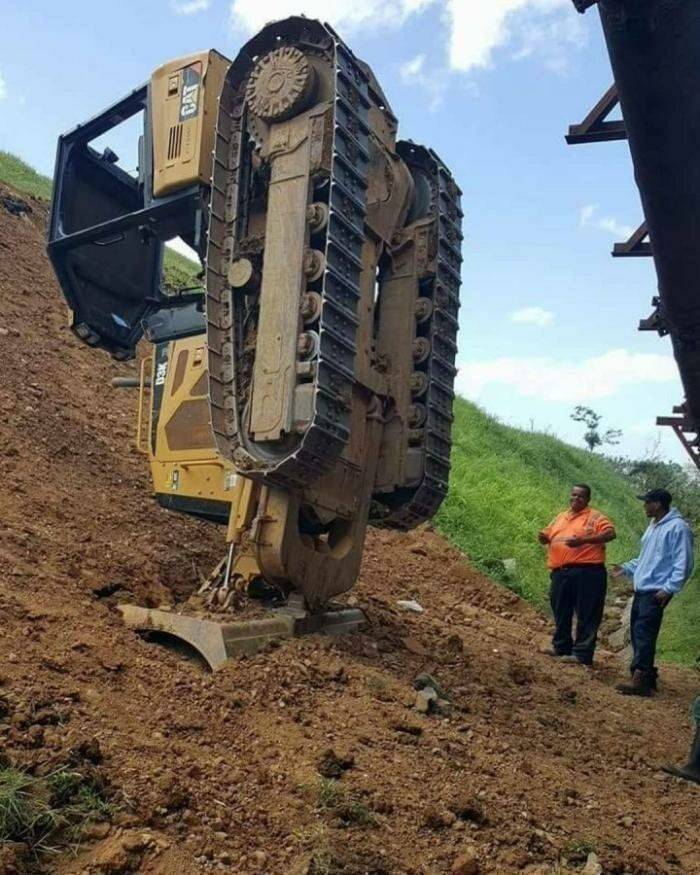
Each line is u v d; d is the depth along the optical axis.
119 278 8.20
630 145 4.64
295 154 5.93
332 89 5.89
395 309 7.07
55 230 7.65
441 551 11.75
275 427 5.70
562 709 6.83
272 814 3.90
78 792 3.61
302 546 6.14
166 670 5.21
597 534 8.91
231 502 6.44
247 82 6.22
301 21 6.04
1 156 20.17
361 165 6.03
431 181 7.21
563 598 9.00
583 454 26.42
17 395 9.74
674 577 8.15
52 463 8.50
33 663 4.72
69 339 12.22
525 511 15.09
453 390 7.16
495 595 11.01
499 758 5.25
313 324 5.73
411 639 7.37
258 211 6.40
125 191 8.25
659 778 5.77
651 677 8.13
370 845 3.80
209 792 3.95
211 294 6.13
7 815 3.35
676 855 4.57
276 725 4.87
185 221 7.09
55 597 5.76
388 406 6.98
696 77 4.14
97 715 4.38
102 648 5.21
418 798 4.38
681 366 7.72
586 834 4.50
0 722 4.02
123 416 10.76
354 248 5.92
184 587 6.89
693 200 4.82
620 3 3.83
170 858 3.39
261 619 5.96
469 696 6.40
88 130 7.59
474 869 3.80
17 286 13.04
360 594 8.70
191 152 6.58
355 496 6.60
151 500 8.62
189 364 7.01
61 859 3.31
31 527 6.82
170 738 4.41
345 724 5.08
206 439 6.73
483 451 18.50
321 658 5.81
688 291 5.86
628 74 4.17
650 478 27.06
